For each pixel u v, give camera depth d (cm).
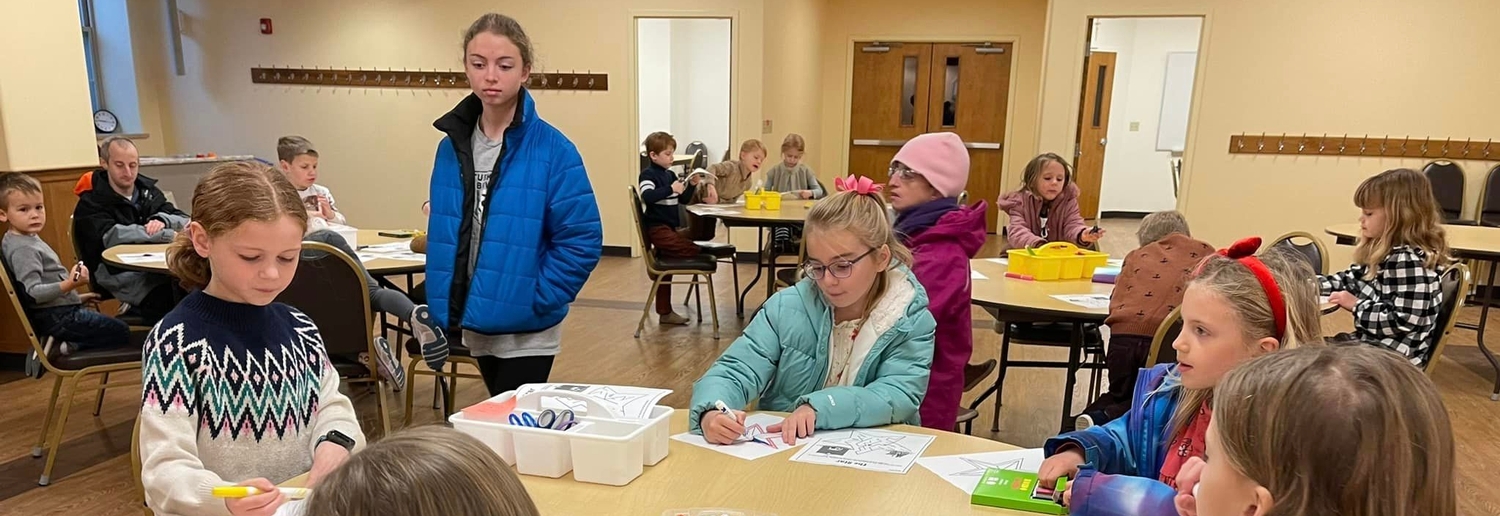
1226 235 605
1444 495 71
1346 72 561
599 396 141
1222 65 580
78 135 400
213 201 124
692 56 911
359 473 63
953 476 133
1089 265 301
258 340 135
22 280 283
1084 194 943
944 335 182
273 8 714
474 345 215
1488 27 533
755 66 646
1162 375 140
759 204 497
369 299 259
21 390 355
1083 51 599
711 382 158
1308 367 73
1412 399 70
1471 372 393
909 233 195
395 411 339
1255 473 74
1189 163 602
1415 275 263
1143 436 136
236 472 133
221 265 127
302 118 732
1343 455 69
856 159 869
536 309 210
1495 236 418
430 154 714
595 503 123
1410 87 552
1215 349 122
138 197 393
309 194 397
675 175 498
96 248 364
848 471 134
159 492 119
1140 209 980
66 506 251
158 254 326
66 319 273
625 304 530
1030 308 253
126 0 721
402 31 696
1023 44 802
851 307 166
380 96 712
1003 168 834
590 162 689
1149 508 109
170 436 122
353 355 267
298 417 141
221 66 736
